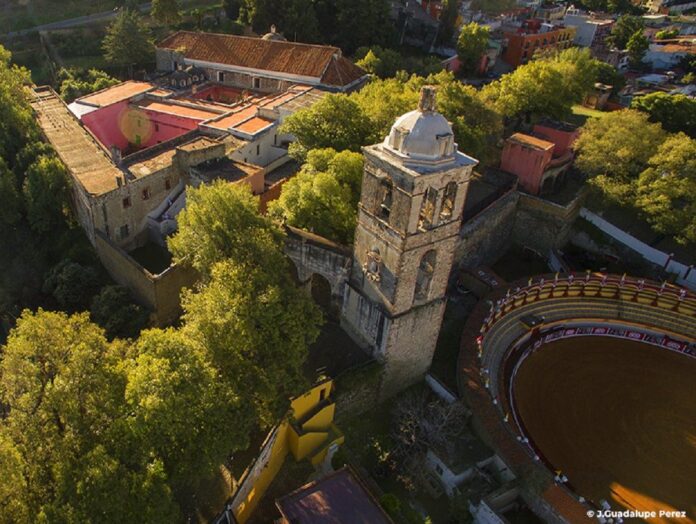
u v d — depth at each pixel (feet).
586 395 180.14
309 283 172.24
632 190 230.68
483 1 472.85
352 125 201.26
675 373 193.47
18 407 108.99
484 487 142.82
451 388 168.86
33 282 205.46
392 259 138.82
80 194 199.41
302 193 164.96
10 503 96.94
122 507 98.48
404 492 142.00
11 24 346.95
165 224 207.31
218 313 130.62
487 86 295.07
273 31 334.85
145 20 369.71
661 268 226.38
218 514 120.88
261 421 138.82
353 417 157.69
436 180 128.57
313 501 119.75
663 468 158.40
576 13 510.99
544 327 200.44
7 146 227.20
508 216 236.43
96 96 275.59
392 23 395.55
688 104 285.64
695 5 602.03
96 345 119.96
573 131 261.24
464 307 202.08
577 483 150.61
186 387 111.14
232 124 244.63
